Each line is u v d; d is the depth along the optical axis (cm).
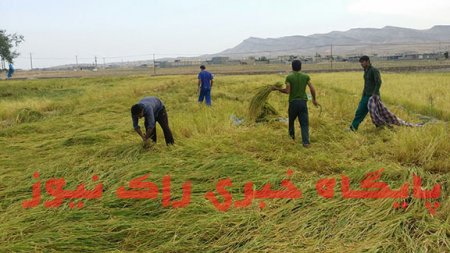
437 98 1405
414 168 555
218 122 950
